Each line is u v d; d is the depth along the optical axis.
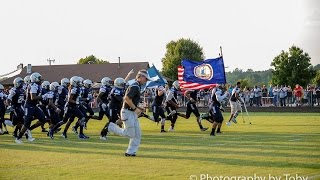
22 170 9.85
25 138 17.25
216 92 17.17
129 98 11.60
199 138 16.41
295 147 13.35
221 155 11.83
